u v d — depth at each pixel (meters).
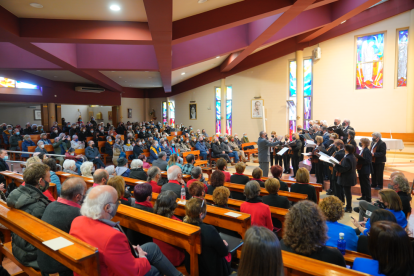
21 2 4.88
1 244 2.87
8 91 12.34
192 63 9.94
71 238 1.76
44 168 2.70
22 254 2.33
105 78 13.30
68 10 5.30
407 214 3.32
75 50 8.73
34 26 5.68
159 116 22.05
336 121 7.85
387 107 12.29
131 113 21.88
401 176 3.40
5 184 4.57
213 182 3.81
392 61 12.11
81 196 2.28
